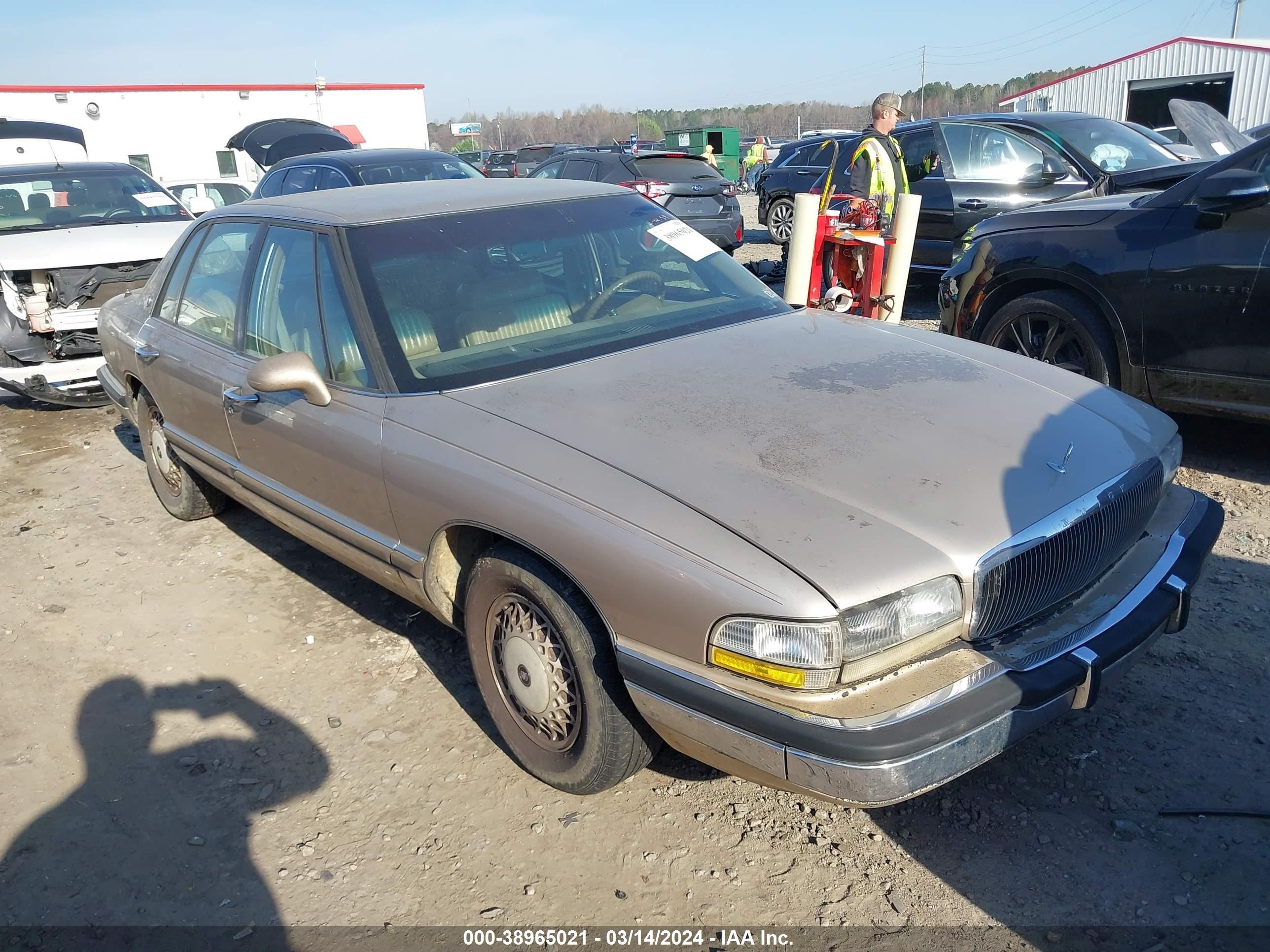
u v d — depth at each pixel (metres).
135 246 7.36
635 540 2.40
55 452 6.69
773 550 2.26
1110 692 3.24
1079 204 5.44
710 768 3.07
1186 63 28.02
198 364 4.13
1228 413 4.74
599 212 3.94
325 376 3.39
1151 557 2.82
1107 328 5.11
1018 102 32.94
